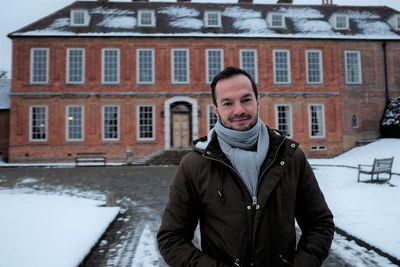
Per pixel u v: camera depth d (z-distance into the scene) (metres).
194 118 26.09
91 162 24.67
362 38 27.67
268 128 2.27
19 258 5.11
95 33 25.70
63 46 25.55
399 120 25.97
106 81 25.80
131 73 25.98
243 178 2.03
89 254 5.78
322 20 29.70
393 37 28.16
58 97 25.34
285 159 2.10
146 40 26.16
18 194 12.57
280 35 27.03
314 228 2.14
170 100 26.06
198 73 26.36
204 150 2.11
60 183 15.41
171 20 27.88
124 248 6.29
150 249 6.22
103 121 25.59
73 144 25.27
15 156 24.75
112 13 27.84
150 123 25.97
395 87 28.16
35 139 25.08
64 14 27.19
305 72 27.31
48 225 7.20
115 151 25.53
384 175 15.28
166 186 14.12
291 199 2.07
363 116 27.70
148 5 29.19
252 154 2.05
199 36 26.14
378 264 5.27
